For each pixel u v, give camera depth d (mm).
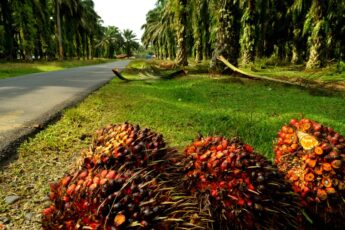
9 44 34875
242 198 1986
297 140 2578
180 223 1667
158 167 2148
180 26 23891
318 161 2406
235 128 5867
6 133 5062
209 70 17500
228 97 10109
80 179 1725
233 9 16328
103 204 1574
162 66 26156
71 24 47750
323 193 2369
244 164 2039
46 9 38938
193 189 2094
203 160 2113
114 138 2262
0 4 32875
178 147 2537
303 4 22062
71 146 4773
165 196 1752
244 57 25312
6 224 2721
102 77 16969
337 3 18688
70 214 1621
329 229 2514
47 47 40250
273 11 26703
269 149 4621
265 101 9398
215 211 2025
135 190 1659
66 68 28250
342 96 11000
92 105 7930
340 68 17953
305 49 29969
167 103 8516
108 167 2070
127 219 1559
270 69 23719
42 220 1711
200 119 6672
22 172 3789
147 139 2260
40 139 4957
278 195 2018
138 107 7785
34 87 11727
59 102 8281
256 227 1983
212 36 29516
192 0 23656
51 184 1761
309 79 15586
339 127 6074
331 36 21047
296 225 2084
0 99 8758
